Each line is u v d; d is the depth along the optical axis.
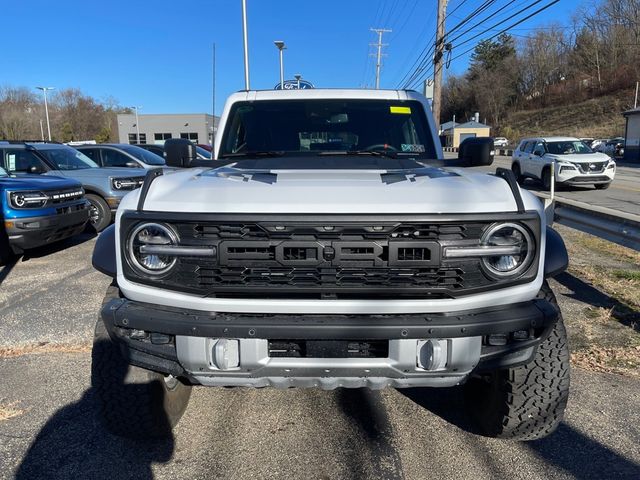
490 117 98.56
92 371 2.92
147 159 12.49
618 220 5.40
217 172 3.15
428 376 2.55
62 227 7.94
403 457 3.04
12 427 3.31
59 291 6.17
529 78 95.00
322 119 4.23
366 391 3.85
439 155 4.14
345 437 3.24
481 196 2.58
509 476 2.85
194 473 2.89
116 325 2.61
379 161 3.66
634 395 3.68
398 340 2.47
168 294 2.55
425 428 3.34
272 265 2.45
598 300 5.57
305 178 2.84
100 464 2.96
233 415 3.50
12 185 7.37
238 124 4.27
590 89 82.44
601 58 82.19
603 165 17.53
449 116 113.38
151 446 3.14
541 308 2.60
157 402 3.01
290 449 3.11
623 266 7.01
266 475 2.88
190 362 2.54
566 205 6.52
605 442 3.14
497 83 97.44
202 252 2.46
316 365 2.49
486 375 3.11
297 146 4.17
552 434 3.23
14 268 7.36
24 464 2.95
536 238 2.55
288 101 4.33
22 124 90.31
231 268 2.48
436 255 2.45
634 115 35.34
